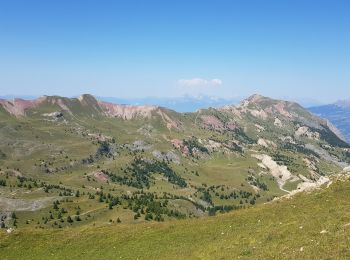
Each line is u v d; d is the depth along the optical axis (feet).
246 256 157.99
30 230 298.15
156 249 224.33
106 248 242.99
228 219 254.27
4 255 256.11
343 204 216.54
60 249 254.47
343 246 133.18
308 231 168.35
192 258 187.42
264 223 221.66
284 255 142.10
